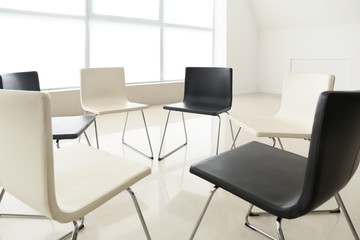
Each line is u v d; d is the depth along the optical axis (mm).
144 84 4965
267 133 1672
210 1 6082
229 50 6219
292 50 6379
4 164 879
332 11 5484
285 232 1437
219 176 1065
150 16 5062
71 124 1895
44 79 4031
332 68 5867
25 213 1608
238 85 6633
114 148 2721
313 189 798
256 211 1636
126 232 1431
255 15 6613
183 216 1582
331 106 737
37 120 738
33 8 3795
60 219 837
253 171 1111
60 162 1199
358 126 841
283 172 1108
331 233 1429
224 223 1516
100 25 4457
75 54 4254
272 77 6836
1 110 796
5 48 3684
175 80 5645
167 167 2287
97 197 942
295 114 1953
